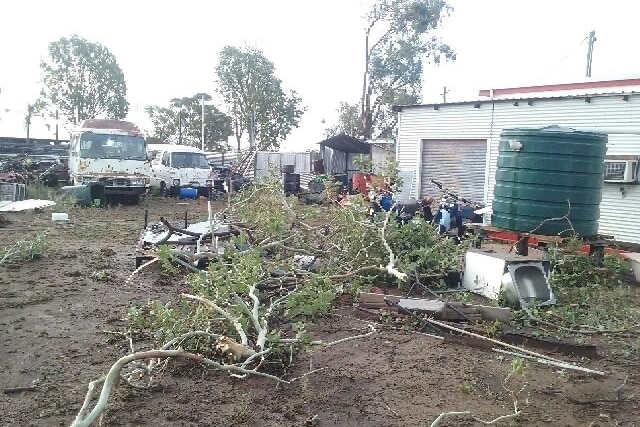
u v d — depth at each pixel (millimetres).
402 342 5750
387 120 38812
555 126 9586
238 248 8031
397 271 6797
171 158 22359
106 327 5934
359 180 14406
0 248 9938
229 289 5398
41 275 8133
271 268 6965
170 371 4754
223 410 4141
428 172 16344
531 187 8977
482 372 5023
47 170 22328
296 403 4277
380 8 35219
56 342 5465
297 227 8828
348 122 43125
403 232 8219
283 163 29609
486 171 14852
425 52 36156
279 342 4891
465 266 7820
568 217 8891
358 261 7895
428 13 34719
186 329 5023
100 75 46375
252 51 39938
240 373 4691
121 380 4488
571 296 7586
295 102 41844
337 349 5500
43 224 13578
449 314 6320
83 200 17641
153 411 4090
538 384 4820
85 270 8531
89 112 46344
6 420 3924
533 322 6531
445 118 15766
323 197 13078
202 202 20922
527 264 7188
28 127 44531
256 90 39406
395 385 4688
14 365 4887
